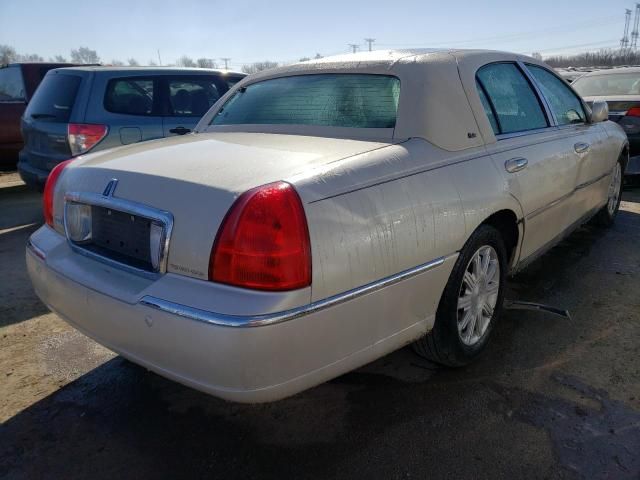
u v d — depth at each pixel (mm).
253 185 1942
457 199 2461
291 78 3184
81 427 2484
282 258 1844
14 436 2418
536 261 4461
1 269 4453
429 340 2641
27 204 7098
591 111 4176
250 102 3201
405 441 2348
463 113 2715
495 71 3160
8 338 3281
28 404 2645
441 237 2373
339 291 1985
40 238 2691
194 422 2518
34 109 5801
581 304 3650
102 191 2299
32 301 3807
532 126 3371
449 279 2551
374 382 2785
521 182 2951
